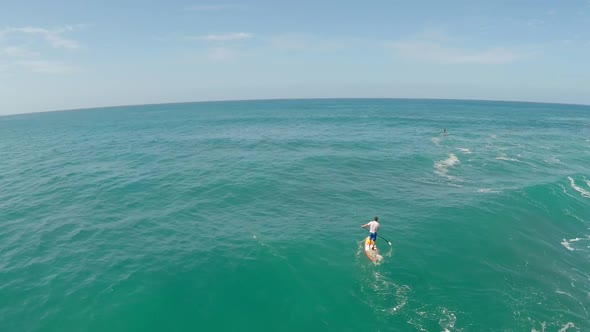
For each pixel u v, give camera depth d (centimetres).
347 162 3988
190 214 2422
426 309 1390
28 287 1556
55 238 2073
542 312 1383
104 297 1464
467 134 6644
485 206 2491
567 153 4694
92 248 1930
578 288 1564
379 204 2594
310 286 1534
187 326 1285
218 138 6347
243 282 1566
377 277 1614
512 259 1800
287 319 1324
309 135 6512
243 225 2216
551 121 10094
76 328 1280
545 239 2042
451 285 1559
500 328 1286
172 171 3666
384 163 3938
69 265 1747
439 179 3266
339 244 1947
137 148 5356
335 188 2995
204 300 1438
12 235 2130
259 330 1266
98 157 4644
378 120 9800
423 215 2359
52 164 4278
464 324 1303
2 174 3809
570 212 2462
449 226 2177
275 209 2505
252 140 5950
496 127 8106
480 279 1609
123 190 3016
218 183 3153
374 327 1284
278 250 1856
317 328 1277
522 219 2288
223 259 1773
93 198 2820
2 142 6962
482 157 4281
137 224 2259
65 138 7175
